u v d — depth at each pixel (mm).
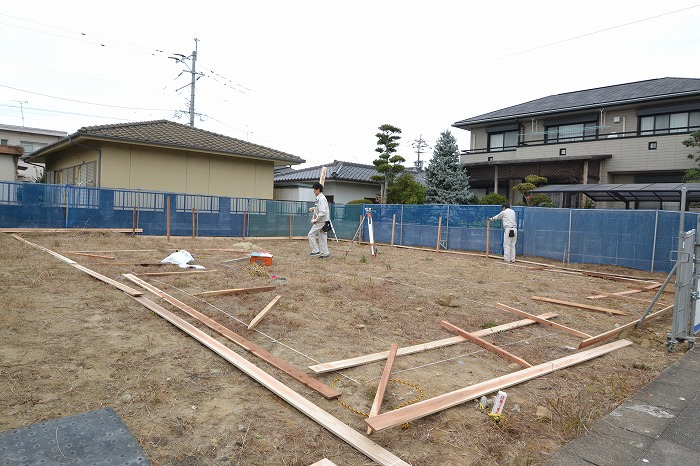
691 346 4688
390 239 16266
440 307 5977
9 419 2506
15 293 5234
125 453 2215
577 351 4465
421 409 2828
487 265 11297
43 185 12805
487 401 3107
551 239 12609
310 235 11016
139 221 14188
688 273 4758
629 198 16812
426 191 22625
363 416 2850
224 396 2988
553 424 2879
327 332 4602
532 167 20594
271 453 2361
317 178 24594
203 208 15242
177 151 16469
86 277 6410
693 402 3322
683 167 17000
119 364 3387
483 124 23047
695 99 16984
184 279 6820
